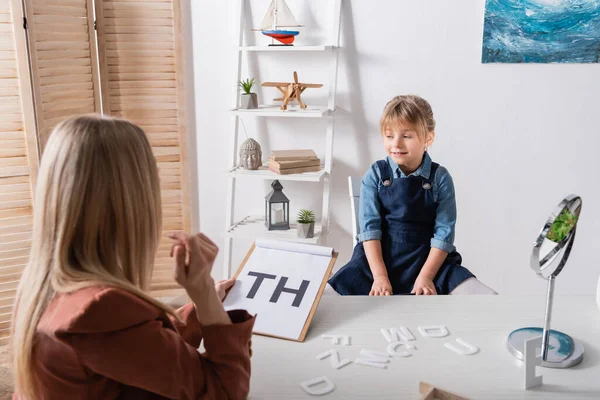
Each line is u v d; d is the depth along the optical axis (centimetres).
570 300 141
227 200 258
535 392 102
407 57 243
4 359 224
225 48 254
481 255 262
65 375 82
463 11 236
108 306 77
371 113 250
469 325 127
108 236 83
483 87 243
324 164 255
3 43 211
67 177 80
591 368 110
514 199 254
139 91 254
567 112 242
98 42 246
